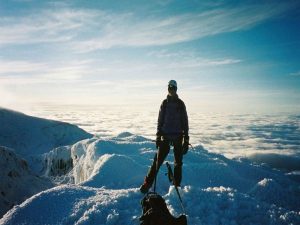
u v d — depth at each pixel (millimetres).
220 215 4520
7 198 10117
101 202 4738
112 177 7855
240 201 4844
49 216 4559
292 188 7633
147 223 3533
